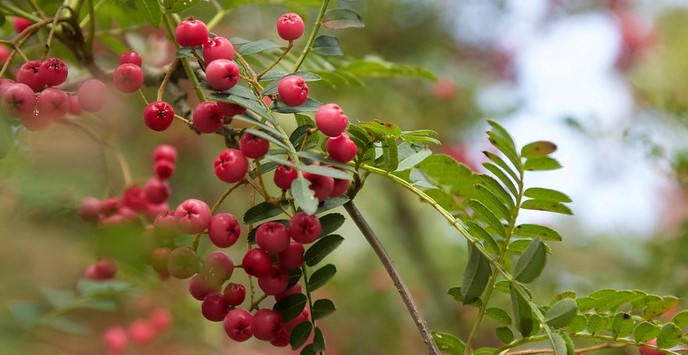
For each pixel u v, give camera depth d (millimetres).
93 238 521
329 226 540
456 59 1344
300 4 704
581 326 548
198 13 936
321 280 544
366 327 1228
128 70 544
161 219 533
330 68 686
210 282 536
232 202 1111
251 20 997
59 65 539
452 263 1281
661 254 910
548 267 954
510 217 544
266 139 502
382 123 521
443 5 1277
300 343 546
